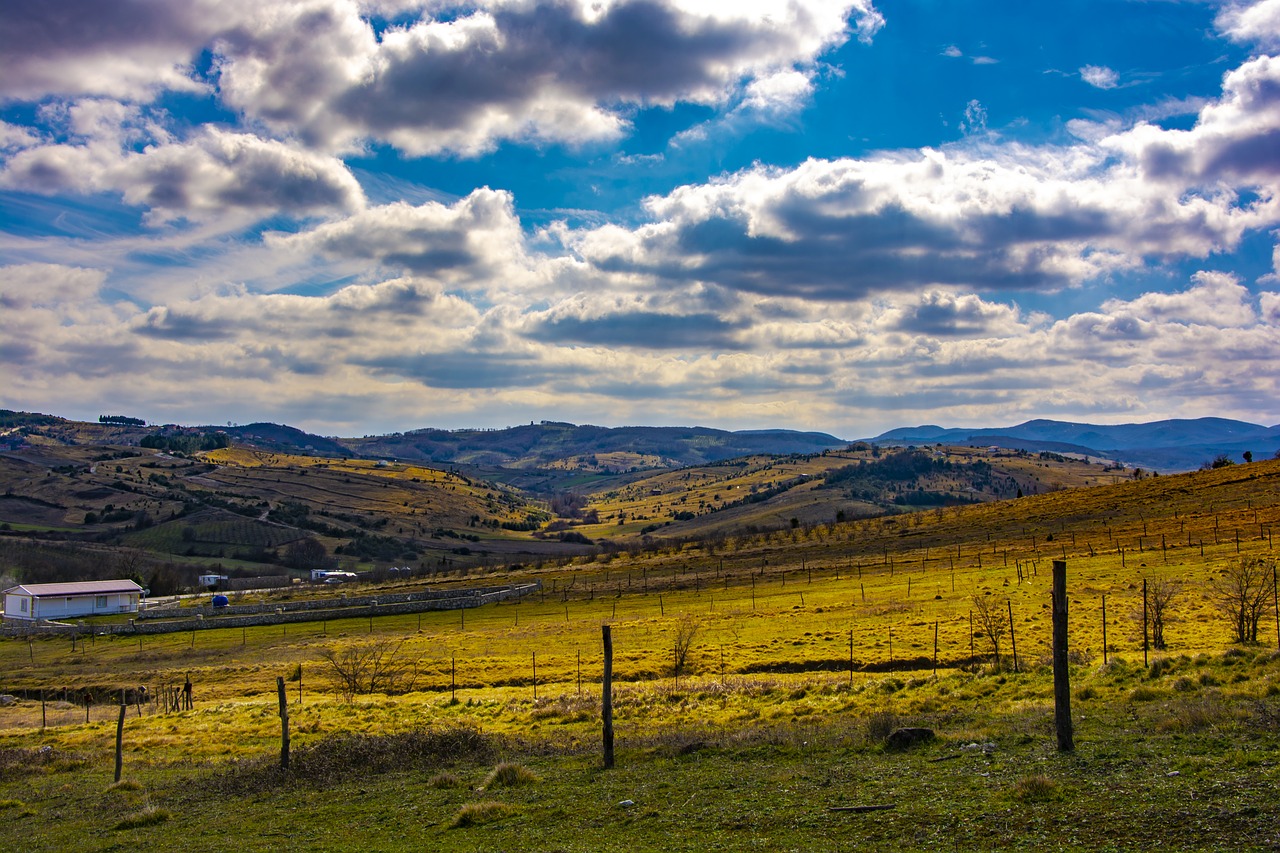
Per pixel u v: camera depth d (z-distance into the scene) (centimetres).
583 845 1903
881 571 10900
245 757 3753
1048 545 11019
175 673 7969
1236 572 6456
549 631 8762
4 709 6769
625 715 4188
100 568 17550
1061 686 2233
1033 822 1697
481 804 2264
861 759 2441
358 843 2145
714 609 9162
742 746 2781
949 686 3884
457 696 5591
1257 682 2894
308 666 7706
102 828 2636
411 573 18188
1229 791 1720
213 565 19725
